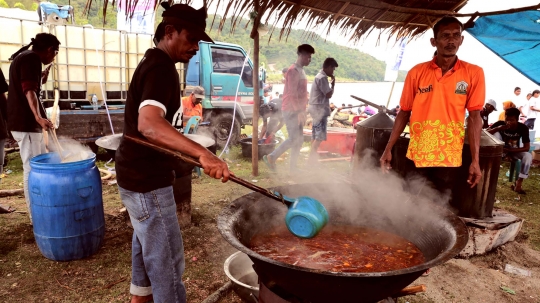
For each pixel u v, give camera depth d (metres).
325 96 5.98
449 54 2.68
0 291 2.64
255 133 5.68
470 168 2.85
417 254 2.06
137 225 2.00
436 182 3.23
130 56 7.29
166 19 1.84
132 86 1.84
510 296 2.84
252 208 2.15
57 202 2.88
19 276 2.84
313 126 6.18
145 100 1.68
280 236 2.24
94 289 2.72
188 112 6.61
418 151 2.96
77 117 6.20
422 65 2.91
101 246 3.33
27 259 3.09
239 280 2.67
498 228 3.38
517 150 5.47
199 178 5.65
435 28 2.72
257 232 2.21
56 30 6.45
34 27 6.41
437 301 2.73
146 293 2.32
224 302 2.60
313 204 1.80
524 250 3.59
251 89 8.35
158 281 2.02
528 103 9.84
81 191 2.98
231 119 8.12
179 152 1.70
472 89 2.76
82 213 3.01
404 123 3.09
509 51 4.47
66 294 2.65
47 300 2.58
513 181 6.16
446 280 3.01
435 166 2.92
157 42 1.95
